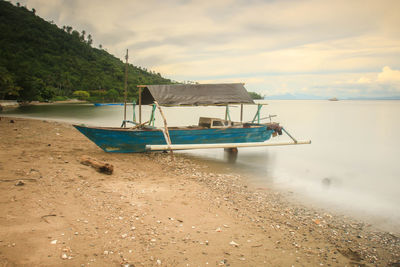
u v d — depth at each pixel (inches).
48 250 186.9
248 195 366.3
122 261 185.0
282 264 203.9
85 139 714.8
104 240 209.0
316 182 455.2
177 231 238.8
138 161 515.2
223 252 212.1
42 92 4458.7
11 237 196.9
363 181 477.7
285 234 256.5
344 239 256.1
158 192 337.4
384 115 2615.7
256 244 230.8
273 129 701.9
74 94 6136.8
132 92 6988.2
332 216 312.2
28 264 170.1
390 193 406.0
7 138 652.7
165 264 187.5
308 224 285.1
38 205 254.8
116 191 321.1
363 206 348.5
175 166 499.8
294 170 533.3
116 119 1750.7
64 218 236.5
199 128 622.2
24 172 346.9
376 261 219.6
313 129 1384.1
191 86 633.0
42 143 613.9
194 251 209.0
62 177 344.5
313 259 215.5
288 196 375.6
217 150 709.9
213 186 393.1
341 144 923.4
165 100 579.5
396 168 587.5
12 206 246.5
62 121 1422.2
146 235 224.5
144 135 557.3
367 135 1156.5
